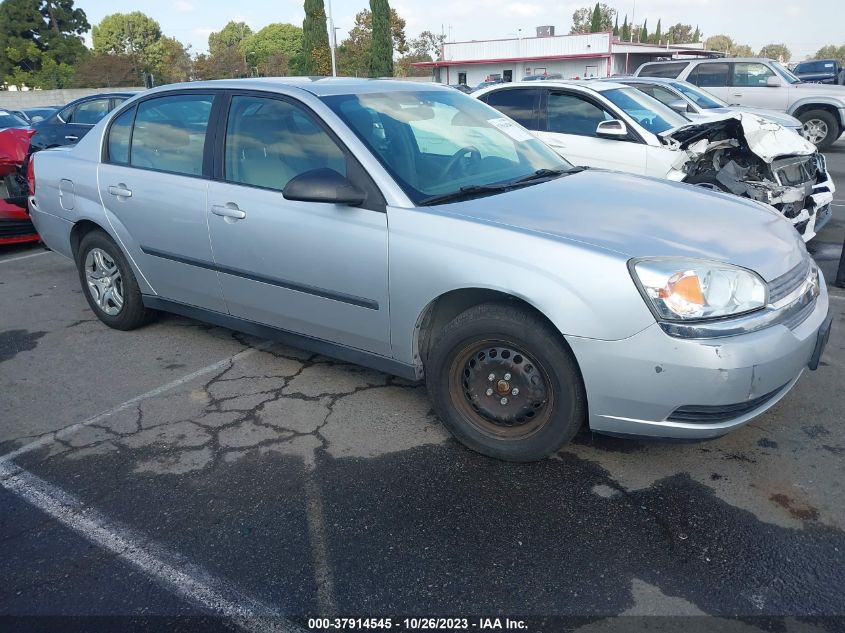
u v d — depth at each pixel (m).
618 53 41.97
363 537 2.68
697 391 2.64
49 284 6.26
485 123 4.14
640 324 2.65
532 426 3.05
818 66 25.03
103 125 4.70
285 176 3.61
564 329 2.76
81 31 67.06
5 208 7.14
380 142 3.45
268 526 2.76
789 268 2.95
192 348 4.62
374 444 3.35
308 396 3.88
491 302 3.03
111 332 4.96
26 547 2.68
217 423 3.60
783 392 2.94
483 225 2.98
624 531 2.67
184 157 4.11
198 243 4.00
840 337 4.51
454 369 3.17
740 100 14.37
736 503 2.82
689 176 6.52
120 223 4.46
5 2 62.81
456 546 2.61
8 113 13.19
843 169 11.61
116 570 2.54
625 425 2.81
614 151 6.70
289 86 3.77
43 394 4.00
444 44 46.41
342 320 3.50
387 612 2.31
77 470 3.20
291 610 2.33
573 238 2.85
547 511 2.80
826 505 2.79
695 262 2.72
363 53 47.44
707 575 2.42
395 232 3.16
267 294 3.78
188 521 2.81
